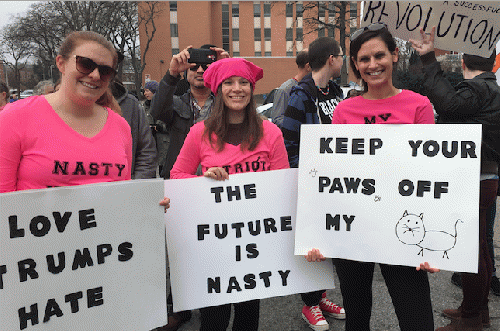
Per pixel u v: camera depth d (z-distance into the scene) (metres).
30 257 1.38
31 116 1.41
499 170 2.27
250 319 1.96
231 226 1.87
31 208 1.37
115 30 31.33
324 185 1.79
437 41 2.15
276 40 44.66
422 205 1.66
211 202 1.85
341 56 2.67
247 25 44.41
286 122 2.48
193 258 1.85
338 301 2.93
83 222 1.47
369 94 1.87
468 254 1.60
